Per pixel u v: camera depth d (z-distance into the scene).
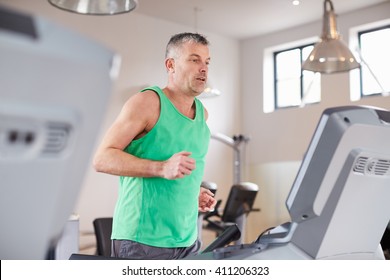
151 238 1.53
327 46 3.29
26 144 0.48
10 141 0.47
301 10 5.60
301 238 0.98
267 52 6.52
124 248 1.55
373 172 0.96
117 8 2.11
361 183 0.95
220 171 6.40
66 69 0.47
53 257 1.15
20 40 0.43
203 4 5.41
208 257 0.99
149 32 5.78
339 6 5.50
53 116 0.48
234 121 6.60
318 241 0.96
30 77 0.45
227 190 6.45
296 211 0.97
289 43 6.22
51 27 0.46
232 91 6.61
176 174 1.22
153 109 1.56
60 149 0.51
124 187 1.59
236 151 5.67
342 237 1.00
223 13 5.70
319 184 0.92
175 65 1.69
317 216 0.95
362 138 0.91
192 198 1.63
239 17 5.83
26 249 0.54
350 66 3.44
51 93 0.47
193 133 1.64
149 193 1.54
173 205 1.56
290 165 6.08
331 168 0.91
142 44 5.71
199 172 1.66
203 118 1.73
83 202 5.15
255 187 4.74
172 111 1.59
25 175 0.49
